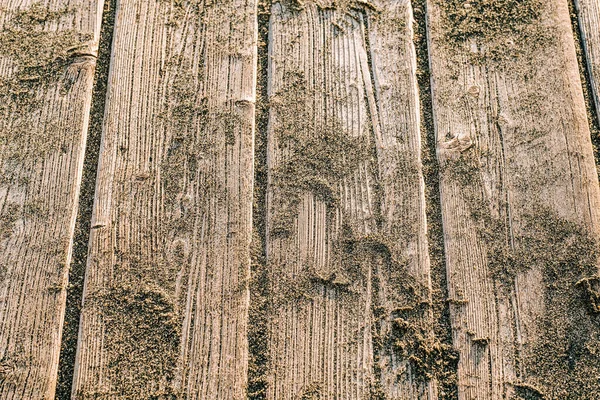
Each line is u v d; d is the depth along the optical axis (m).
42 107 1.82
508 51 1.89
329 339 1.58
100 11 1.96
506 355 1.56
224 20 1.95
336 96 1.85
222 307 1.61
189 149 1.78
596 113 1.84
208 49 1.91
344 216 1.71
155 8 1.96
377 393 1.53
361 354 1.56
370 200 1.73
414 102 1.85
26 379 1.54
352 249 1.67
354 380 1.54
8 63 1.86
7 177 1.74
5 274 1.64
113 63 1.89
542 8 1.94
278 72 1.88
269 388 1.54
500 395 1.53
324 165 1.76
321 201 1.72
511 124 1.81
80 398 1.52
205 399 1.53
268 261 1.66
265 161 1.78
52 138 1.79
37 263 1.66
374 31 1.94
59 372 1.56
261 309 1.62
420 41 1.94
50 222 1.70
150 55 1.90
